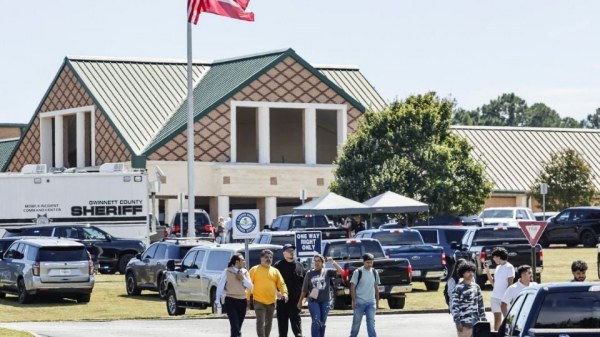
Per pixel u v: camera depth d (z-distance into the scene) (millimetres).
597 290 28234
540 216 131000
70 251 76938
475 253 79438
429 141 129250
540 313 28156
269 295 49594
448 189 126375
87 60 152875
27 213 106062
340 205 96438
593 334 27234
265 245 68125
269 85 148875
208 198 149625
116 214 106625
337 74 159125
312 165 149500
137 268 81438
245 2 90125
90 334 57719
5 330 55719
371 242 71312
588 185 155750
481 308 42500
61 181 106375
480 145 169250
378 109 154875
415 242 83188
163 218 143750
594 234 116688
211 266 67500
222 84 150875
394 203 96500
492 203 162250
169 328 61156
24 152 159875
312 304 49812
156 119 147250
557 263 97125
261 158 148875
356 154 130375
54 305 76688
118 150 143625
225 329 60188
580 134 179250
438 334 56312
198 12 91750
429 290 82000
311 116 150375
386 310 69500
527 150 171250
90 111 148375
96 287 87062
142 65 155000
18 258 78000
